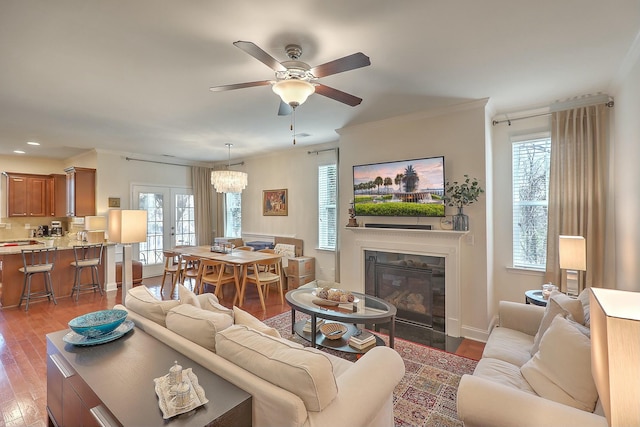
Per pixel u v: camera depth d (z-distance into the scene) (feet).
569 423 4.09
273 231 21.45
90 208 19.63
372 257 14.05
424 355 10.07
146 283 20.24
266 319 13.43
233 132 15.67
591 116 10.71
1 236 21.90
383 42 7.29
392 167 13.04
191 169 24.53
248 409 4.18
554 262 11.29
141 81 9.39
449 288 11.90
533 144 12.17
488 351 7.31
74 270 17.46
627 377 3.00
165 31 6.79
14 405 7.45
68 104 11.34
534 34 7.00
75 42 7.21
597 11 6.18
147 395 4.19
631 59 7.93
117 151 20.26
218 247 18.04
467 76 9.17
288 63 7.25
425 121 12.44
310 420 3.98
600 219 10.46
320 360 4.26
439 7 6.02
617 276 10.03
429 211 12.12
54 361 5.65
